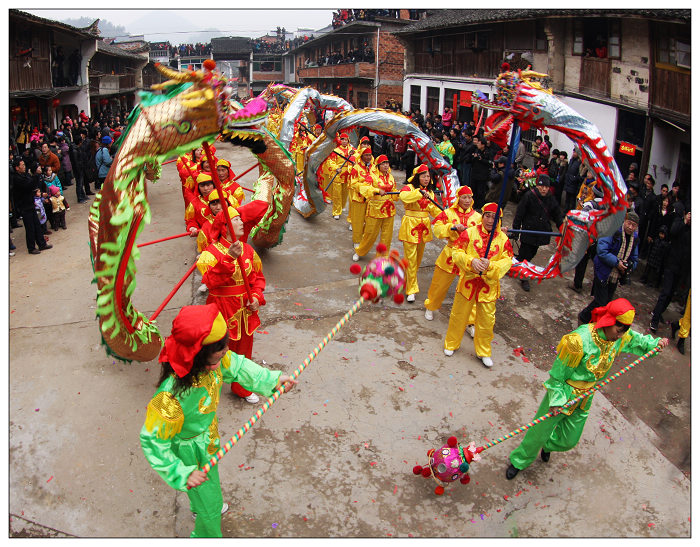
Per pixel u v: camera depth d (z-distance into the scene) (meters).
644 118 11.55
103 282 4.46
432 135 16.17
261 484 4.59
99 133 17.81
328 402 5.64
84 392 5.68
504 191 5.75
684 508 4.56
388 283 3.75
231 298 5.43
